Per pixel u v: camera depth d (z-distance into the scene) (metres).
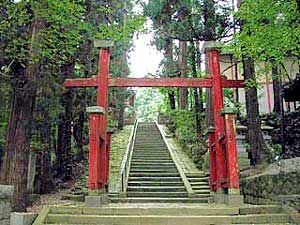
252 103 11.06
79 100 13.45
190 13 11.99
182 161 14.77
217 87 9.16
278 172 8.38
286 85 13.71
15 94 7.59
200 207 7.23
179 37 12.21
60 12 7.31
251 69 10.69
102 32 8.95
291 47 7.48
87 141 16.45
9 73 7.83
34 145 10.71
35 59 7.37
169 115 23.02
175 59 18.97
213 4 11.70
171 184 11.81
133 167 13.64
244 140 13.41
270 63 9.28
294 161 8.25
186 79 9.23
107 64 9.17
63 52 9.05
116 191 10.98
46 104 10.27
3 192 4.71
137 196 10.77
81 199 10.48
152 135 20.58
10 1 7.09
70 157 13.56
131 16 10.04
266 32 7.45
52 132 13.30
